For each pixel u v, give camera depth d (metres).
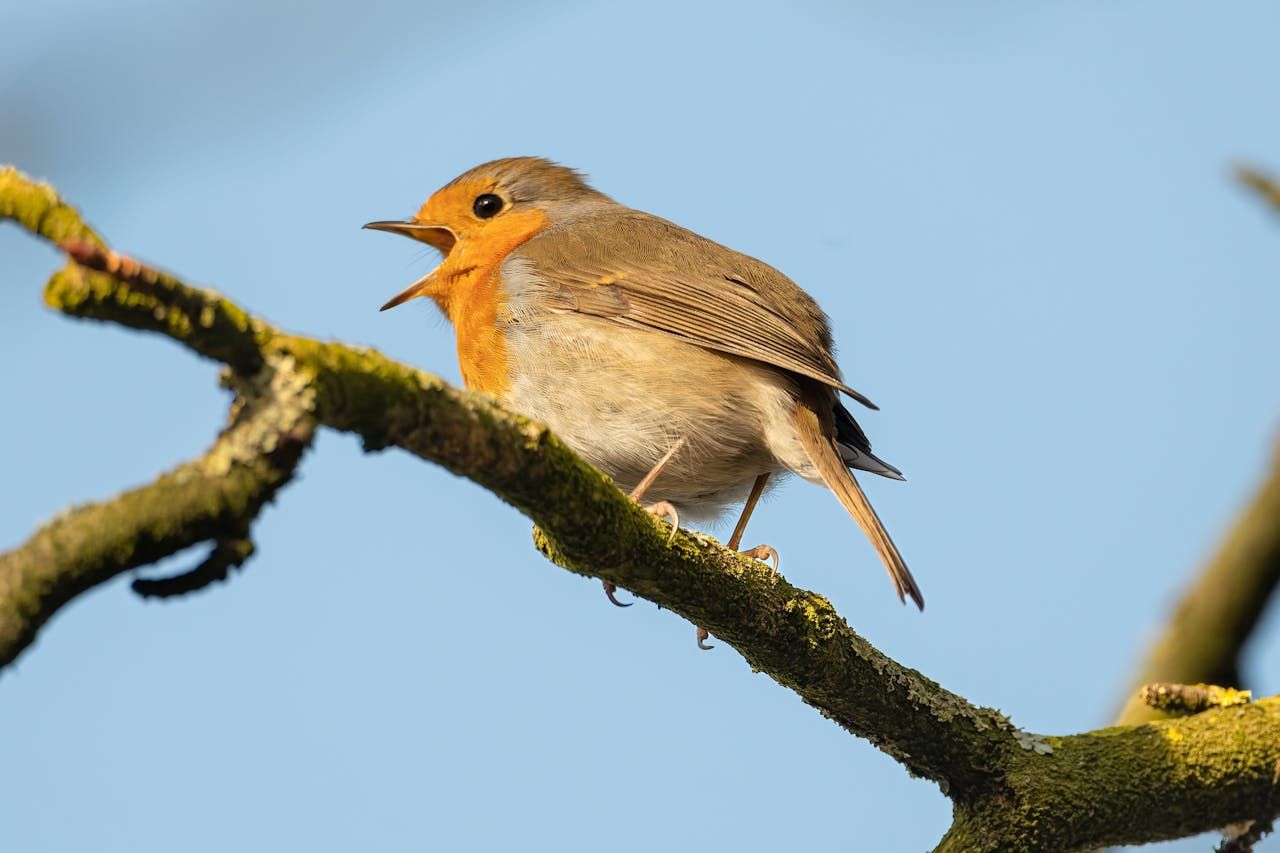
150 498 5.00
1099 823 7.92
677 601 7.35
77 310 4.91
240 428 5.18
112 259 4.88
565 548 6.86
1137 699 8.73
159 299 4.96
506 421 6.13
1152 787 7.91
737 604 7.39
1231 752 7.95
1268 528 9.25
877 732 7.97
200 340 5.07
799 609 7.56
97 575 4.94
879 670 7.81
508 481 6.28
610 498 6.79
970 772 7.97
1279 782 7.93
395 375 5.59
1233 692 8.46
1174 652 9.48
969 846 7.97
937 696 7.98
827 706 7.91
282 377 5.22
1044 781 7.90
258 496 5.11
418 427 5.75
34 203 4.92
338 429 5.51
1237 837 8.09
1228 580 9.35
